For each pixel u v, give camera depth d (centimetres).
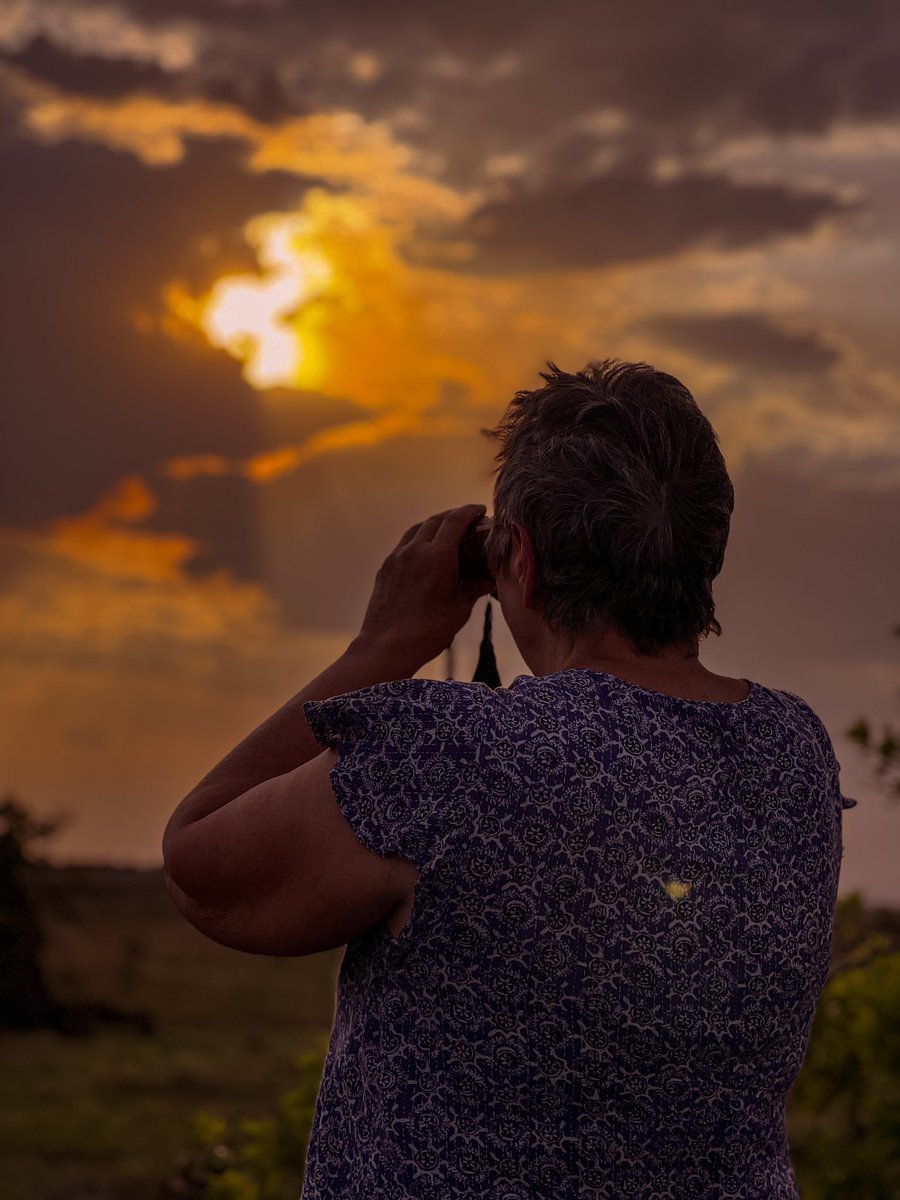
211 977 3412
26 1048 2447
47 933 3017
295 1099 434
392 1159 102
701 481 112
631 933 100
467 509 125
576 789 101
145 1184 1545
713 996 102
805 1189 416
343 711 105
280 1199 445
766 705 114
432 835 100
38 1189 1498
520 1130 100
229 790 112
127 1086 2130
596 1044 100
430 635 123
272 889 104
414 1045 103
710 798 105
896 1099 409
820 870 109
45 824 2894
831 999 412
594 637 112
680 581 111
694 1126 102
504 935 100
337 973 115
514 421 120
